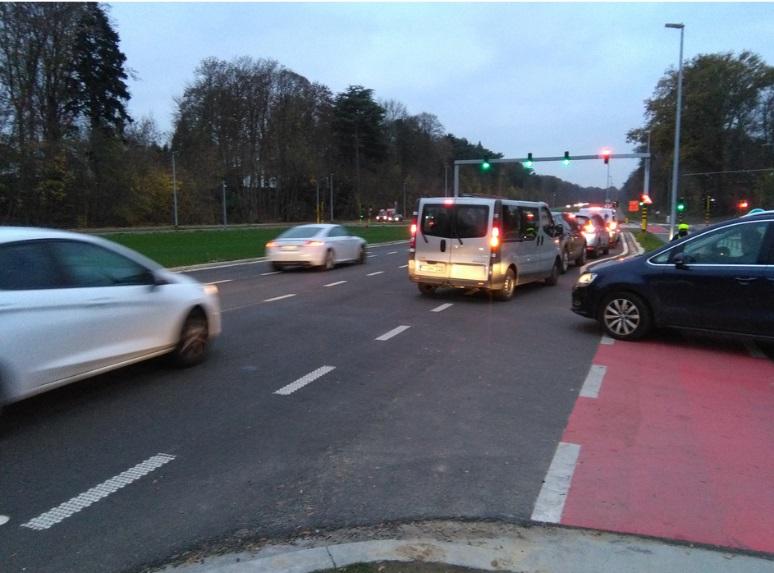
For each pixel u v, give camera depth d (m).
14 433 4.95
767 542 3.37
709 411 5.55
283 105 93.88
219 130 88.56
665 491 3.98
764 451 4.63
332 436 4.92
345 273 18.41
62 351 5.15
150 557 3.22
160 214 73.75
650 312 8.34
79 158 58.81
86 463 4.38
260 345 8.15
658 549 3.28
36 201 53.78
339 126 102.19
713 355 7.73
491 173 133.25
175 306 6.58
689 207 79.69
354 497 3.89
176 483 4.08
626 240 35.97
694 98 72.88
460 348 8.08
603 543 3.34
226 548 3.31
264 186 95.25
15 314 4.74
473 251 11.91
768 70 73.31
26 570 3.10
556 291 14.05
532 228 13.57
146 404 5.67
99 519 3.61
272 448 4.67
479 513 3.69
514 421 5.28
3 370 4.64
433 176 123.19
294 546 3.33
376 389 6.19
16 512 3.68
